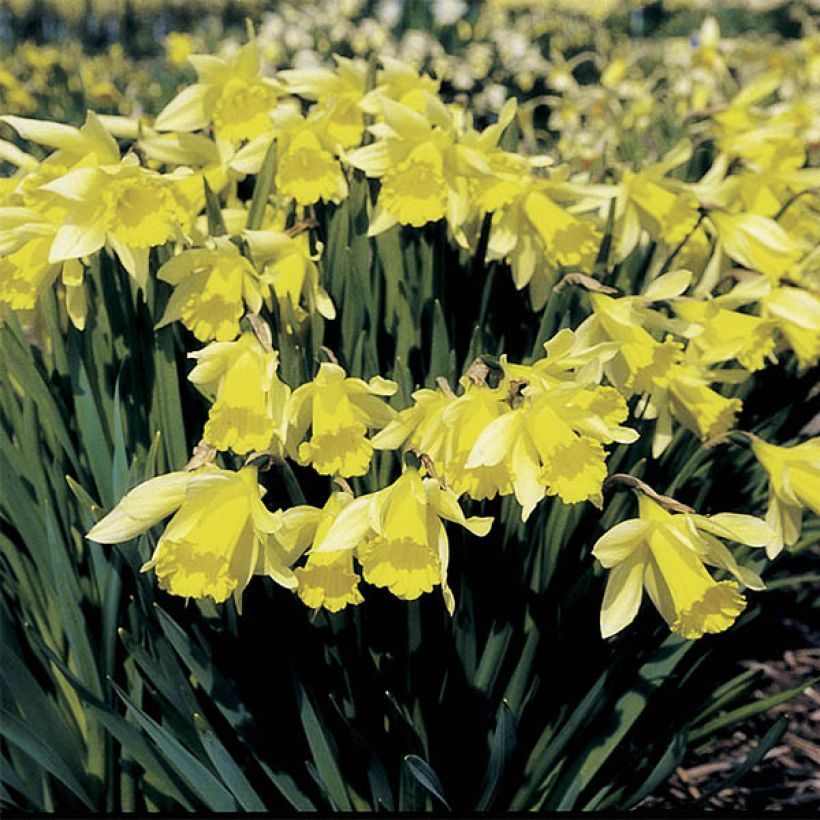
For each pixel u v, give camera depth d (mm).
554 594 612
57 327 642
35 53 2326
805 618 851
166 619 550
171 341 582
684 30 3938
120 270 628
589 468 530
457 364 660
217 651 590
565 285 596
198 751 593
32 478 613
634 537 539
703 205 704
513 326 675
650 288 597
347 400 543
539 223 630
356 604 554
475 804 602
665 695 655
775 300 675
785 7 3748
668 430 637
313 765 589
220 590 513
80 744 621
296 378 572
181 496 518
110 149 599
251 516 521
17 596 631
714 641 653
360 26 2514
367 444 541
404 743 583
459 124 675
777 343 731
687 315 642
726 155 792
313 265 612
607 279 681
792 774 722
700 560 536
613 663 570
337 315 647
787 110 884
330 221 667
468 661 582
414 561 517
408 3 2453
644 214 687
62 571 570
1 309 615
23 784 594
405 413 536
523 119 1700
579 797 617
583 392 537
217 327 577
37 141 594
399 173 612
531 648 583
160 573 517
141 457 616
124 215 583
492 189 621
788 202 765
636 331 600
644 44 3406
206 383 555
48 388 624
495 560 595
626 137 1256
